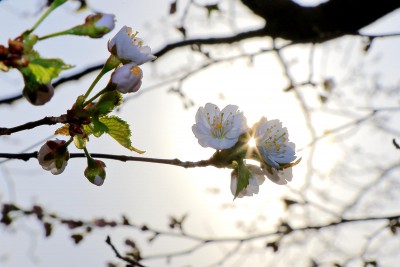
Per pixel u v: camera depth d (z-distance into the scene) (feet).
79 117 2.19
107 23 2.06
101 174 2.31
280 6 4.54
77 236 4.43
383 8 4.35
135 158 2.32
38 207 4.41
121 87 2.18
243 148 2.32
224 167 2.33
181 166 2.32
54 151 2.28
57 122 2.19
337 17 4.50
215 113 2.35
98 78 2.21
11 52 2.02
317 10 4.55
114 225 4.45
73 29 2.06
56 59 2.03
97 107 2.19
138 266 2.94
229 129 2.34
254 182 2.37
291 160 2.36
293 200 4.75
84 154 2.31
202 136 2.33
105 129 2.20
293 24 4.64
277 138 2.37
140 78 2.19
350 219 4.55
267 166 2.33
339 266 4.81
